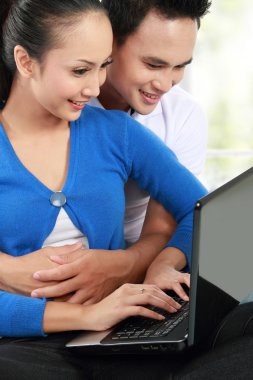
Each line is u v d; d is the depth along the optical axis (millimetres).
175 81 1910
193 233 1342
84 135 1789
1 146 1709
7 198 1676
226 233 1440
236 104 3738
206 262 1381
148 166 1879
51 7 1606
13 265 1665
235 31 3672
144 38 1825
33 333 1566
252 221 1557
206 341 1478
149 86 1880
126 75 1887
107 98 2049
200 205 1330
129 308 1527
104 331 1529
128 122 1865
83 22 1596
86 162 1765
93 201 1747
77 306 1579
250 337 1409
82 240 1760
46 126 1741
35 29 1620
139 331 1488
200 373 1345
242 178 1485
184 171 1922
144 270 1825
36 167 1726
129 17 1830
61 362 1453
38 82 1654
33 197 1684
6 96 1775
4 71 1747
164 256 1821
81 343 1472
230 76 3713
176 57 1837
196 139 2262
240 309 1571
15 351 1465
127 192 2027
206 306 1419
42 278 1642
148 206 1982
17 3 1673
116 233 1830
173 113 2213
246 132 3762
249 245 1562
